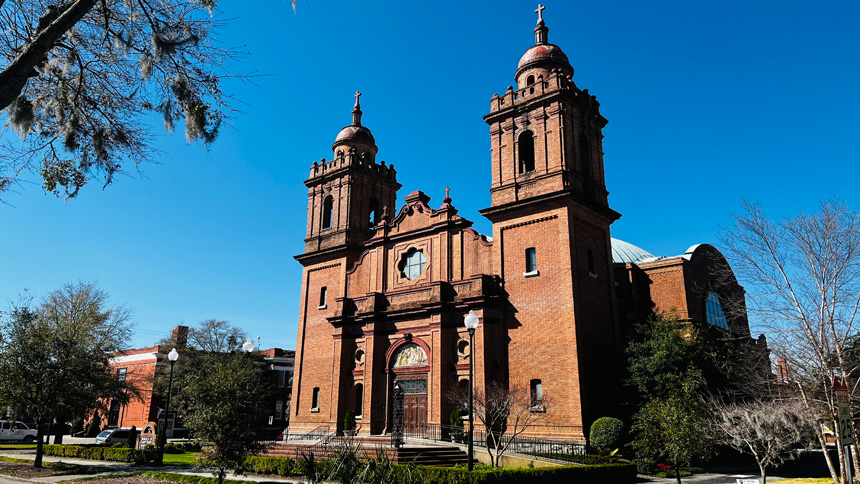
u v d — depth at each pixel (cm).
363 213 4406
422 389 3412
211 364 5366
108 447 3322
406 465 1723
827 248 2011
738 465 3123
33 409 2870
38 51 865
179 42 1037
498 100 3603
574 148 3359
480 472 1997
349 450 1714
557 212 3142
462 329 3306
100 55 1100
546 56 3669
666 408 1983
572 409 2819
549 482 2123
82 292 4072
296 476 2336
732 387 2977
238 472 2028
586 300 3102
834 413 1894
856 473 1933
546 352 2997
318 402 4019
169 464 2995
